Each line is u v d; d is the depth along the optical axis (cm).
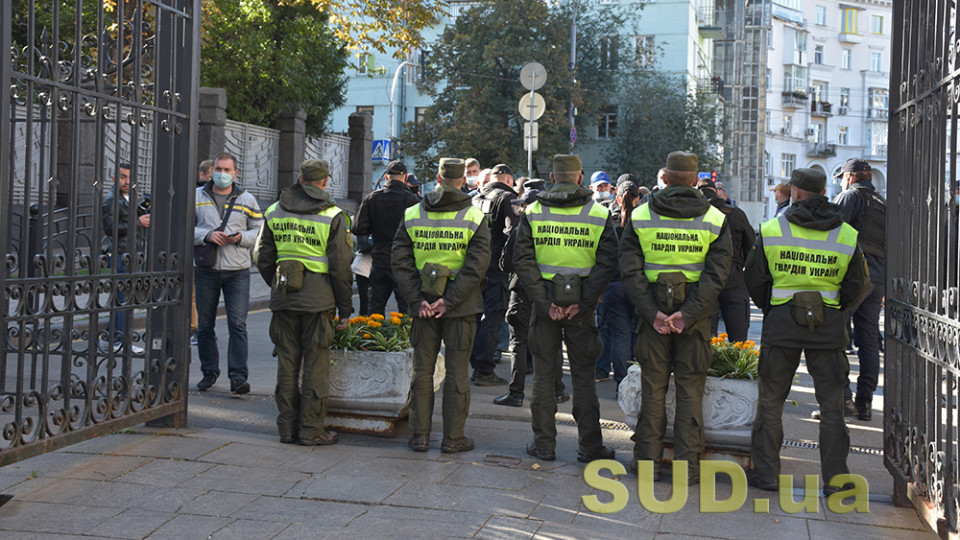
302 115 2172
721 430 510
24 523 400
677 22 4438
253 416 643
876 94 6594
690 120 3947
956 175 383
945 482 387
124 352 527
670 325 475
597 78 3891
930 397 420
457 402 541
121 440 539
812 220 471
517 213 768
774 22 6128
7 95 406
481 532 400
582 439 530
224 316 1239
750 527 418
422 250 540
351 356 580
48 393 463
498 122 3600
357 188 2469
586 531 406
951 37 400
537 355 536
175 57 548
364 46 1956
